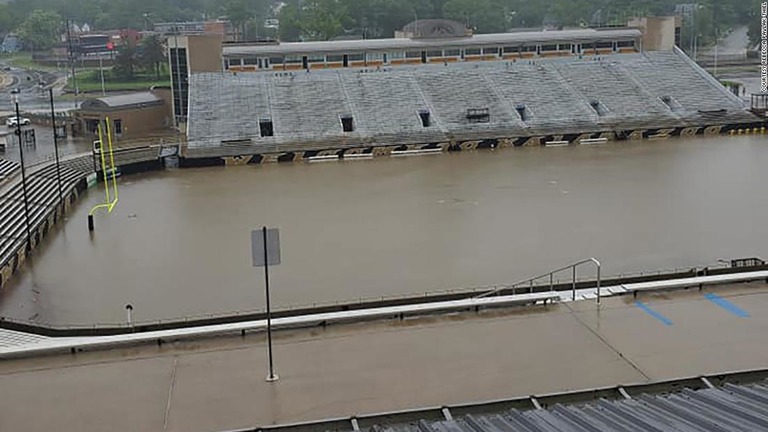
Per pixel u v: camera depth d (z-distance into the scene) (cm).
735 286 2309
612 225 3909
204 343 1969
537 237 3744
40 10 17250
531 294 2291
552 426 1207
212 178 5484
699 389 1414
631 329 2011
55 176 5078
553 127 6644
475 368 1803
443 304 2156
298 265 3428
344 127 6494
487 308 2170
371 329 2041
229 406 1650
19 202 4359
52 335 2394
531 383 1720
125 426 1577
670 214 4088
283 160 6059
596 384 1706
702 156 5697
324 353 1898
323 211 4394
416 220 4131
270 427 1327
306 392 1700
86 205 4725
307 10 14525
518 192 4712
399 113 6650
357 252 3594
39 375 1812
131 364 1861
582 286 2695
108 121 6091
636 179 4978
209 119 6381
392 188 4947
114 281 3291
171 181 5412
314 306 2744
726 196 4444
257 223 4178
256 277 3284
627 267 3262
